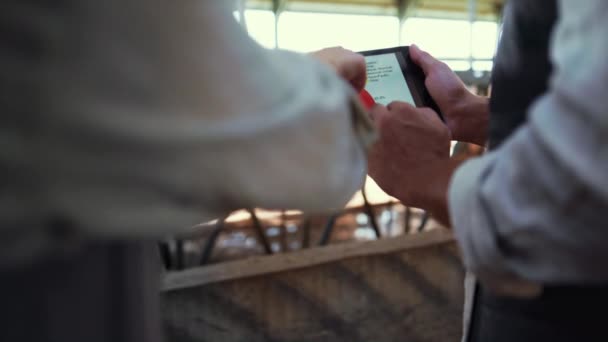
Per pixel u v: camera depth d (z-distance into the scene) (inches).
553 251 14.1
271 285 77.9
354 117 16.7
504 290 17.3
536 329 20.2
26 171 11.0
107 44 11.4
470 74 111.0
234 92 12.7
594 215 12.9
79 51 11.2
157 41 11.8
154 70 11.8
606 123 12.1
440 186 22.9
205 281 73.1
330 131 14.0
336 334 84.0
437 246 90.1
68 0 11.2
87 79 11.3
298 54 16.6
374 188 122.7
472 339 26.9
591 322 18.7
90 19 11.3
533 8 19.3
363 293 85.4
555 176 13.2
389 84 34.7
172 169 12.0
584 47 12.9
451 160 24.1
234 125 12.4
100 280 13.9
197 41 12.2
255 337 77.7
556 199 13.3
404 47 35.4
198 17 12.3
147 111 11.7
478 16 253.1
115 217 11.7
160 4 11.8
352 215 133.0
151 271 16.8
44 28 11.0
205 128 12.1
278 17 209.6
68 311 13.3
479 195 15.7
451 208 17.2
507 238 15.0
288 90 13.9
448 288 92.2
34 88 10.9
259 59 13.9
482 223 15.6
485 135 34.4
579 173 12.5
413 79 35.0
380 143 25.5
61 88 11.1
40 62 11.0
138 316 15.3
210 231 90.7
